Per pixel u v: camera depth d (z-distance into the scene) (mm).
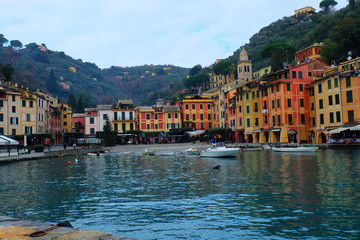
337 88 55062
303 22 163375
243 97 77750
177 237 12109
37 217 15344
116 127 93688
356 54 81250
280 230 12539
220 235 12195
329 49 88125
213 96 99062
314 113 63000
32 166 40938
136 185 24000
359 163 31781
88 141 92125
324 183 21766
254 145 64750
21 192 22016
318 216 14164
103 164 42750
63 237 7781
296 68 65125
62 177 29688
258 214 14773
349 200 16750
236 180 24672
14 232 8305
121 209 16500
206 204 17016
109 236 7852
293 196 18156
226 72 144750
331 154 43406
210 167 35094
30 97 77125
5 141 51125
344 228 12547
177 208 16375
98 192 21484
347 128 49250
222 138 85625
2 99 70812
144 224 13789
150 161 46281
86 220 14633
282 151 53406
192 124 97875
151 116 96938
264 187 21203
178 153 62812
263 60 138500
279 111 64500
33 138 75375
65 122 111500
